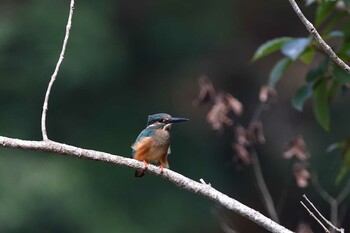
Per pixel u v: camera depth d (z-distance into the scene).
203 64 20.39
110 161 5.19
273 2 20.67
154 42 20.44
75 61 18.38
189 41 20.62
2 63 18.48
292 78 19.03
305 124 18.61
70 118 18.97
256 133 7.95
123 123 19.27
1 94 18.58
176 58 20.53
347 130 18.11
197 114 19.59
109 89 19.33
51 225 16.88
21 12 18.75
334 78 6.61
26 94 18.61
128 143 19.06
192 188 5.21
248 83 20.23
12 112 18.48
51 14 18.67
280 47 6.80
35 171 16.98
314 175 8.08
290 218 16.77
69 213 16.91
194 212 17.80
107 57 18.89
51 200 16.83
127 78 19.69
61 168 17.17
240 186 18.47
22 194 16.66
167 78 20.27
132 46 20.23
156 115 6.64
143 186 17.70
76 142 18.84
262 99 7.89
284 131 18.50
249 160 7.86
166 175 5.27
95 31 18.77
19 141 4.99
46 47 18.45
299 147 7.64
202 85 7.80
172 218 17.62
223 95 7.75
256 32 20.84
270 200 7.66
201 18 20.73
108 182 17.56
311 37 6.52
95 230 16.97
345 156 7.31
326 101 6.96
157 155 6.50
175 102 19.89
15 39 18.50
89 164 17.55
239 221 17.47
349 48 6.62
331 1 6.77
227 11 20.88
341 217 8.44
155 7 20.66
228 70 20.42
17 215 16.50
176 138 19.08
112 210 17.30
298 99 6.92
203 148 18.98
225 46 20.64
